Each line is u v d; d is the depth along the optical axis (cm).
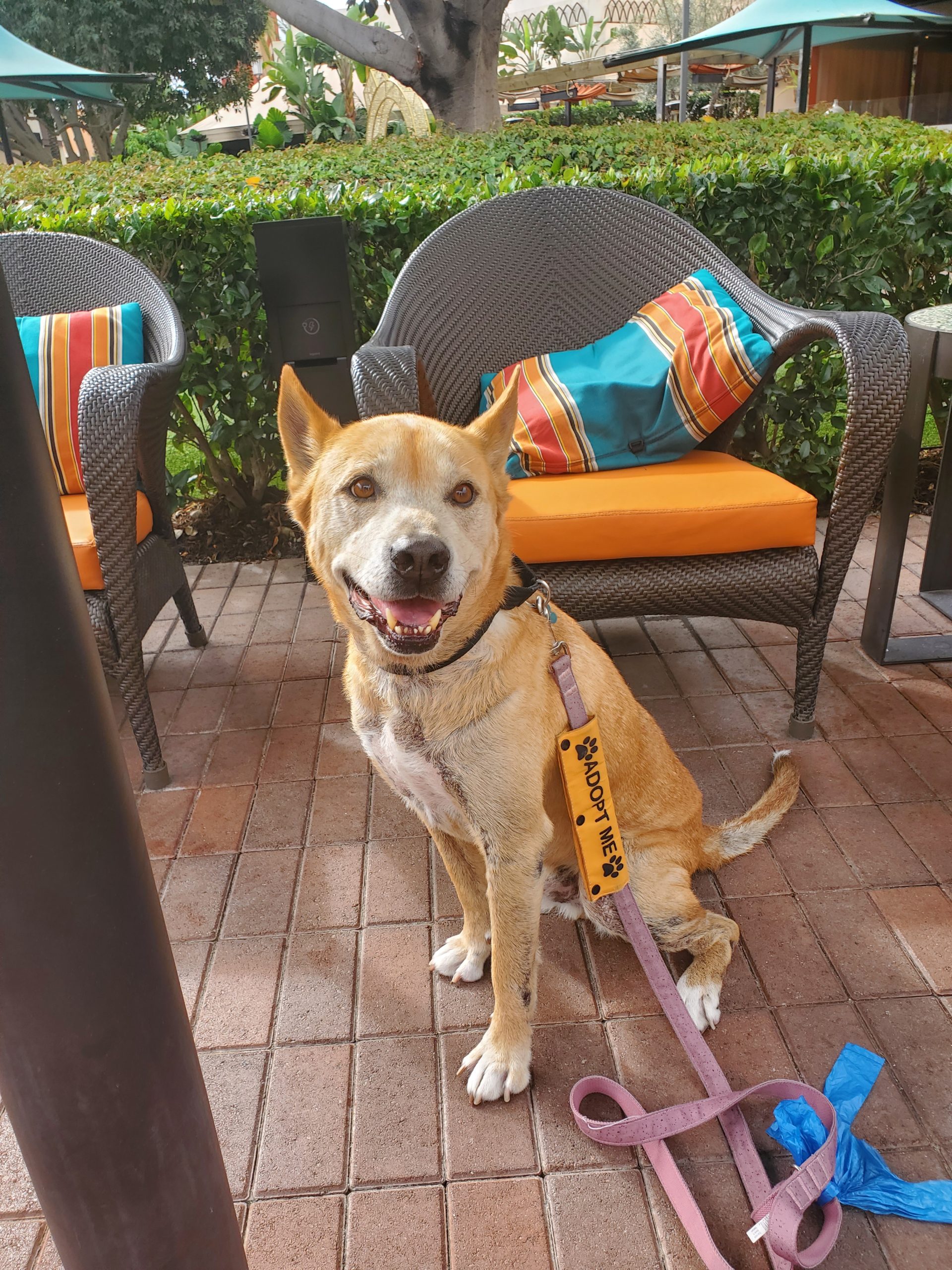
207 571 459
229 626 399
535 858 174
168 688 350
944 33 1215
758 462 477
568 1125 174
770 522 264
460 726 169
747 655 349
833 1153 151
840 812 258
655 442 309
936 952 209
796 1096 167
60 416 322
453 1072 186
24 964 73
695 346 308
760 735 298
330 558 176
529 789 173
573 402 304
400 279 330
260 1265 152
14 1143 177
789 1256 141
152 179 563
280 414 188
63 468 324
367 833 262
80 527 279
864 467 255
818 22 1080
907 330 304
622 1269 149
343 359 401
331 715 325
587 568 274
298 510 188
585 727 182
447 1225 157
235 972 214
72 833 73
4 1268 155
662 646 361
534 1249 152
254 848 258
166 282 442
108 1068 81
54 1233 89
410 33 1043
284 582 441
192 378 449
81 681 71
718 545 268
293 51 1502
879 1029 190
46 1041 76
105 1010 79
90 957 76
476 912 202
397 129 1105
